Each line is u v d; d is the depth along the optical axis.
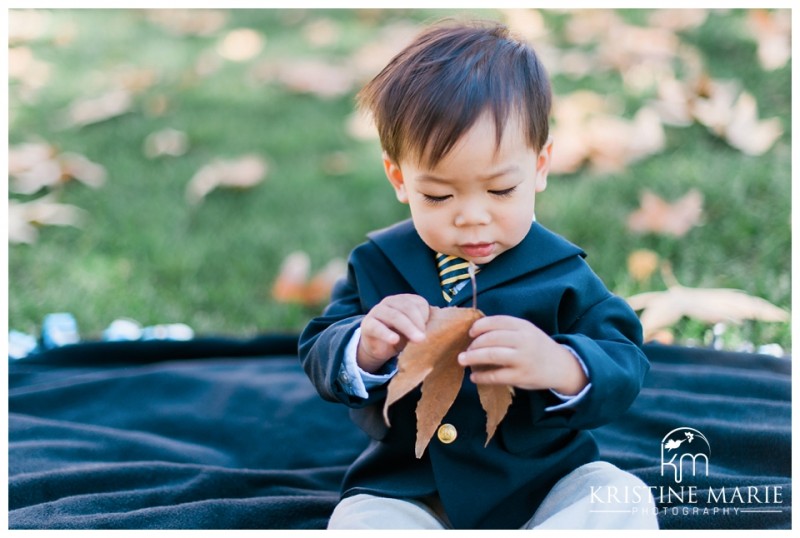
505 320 1.31
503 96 1.35
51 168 3.13
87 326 2.49
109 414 2.07
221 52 4.13
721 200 2.72
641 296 2.30
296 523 1.62
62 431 1.95
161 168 3.25
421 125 1.34
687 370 2.06
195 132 3.46
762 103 3.19
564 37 3.85
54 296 2.58
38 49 4.21
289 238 2.84
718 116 3.05
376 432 1.50
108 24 4.53
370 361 1.40
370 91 1.50
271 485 1.77
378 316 1.34
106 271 2.70
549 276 1.46
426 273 1.49
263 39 4.25
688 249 2.56
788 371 2.05
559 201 2.79
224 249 2.79
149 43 4.30
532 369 1.28
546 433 1.44
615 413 1.35
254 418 2.02
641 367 1.40
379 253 1.57
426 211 1.39
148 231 2.89
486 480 1.44
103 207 3.02
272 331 2.47
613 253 2.57
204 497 1.72
